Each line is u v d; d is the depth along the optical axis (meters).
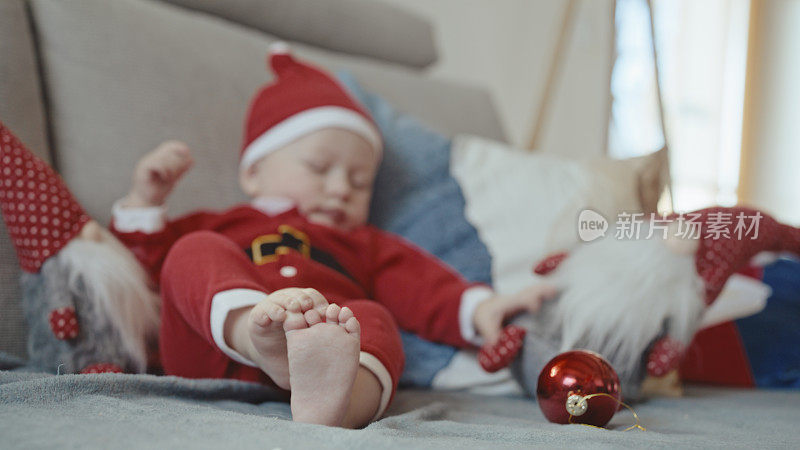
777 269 1.17
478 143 1.28
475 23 2.38
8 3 0.93
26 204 0.76
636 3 2.84
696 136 3.18
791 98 3.39
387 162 1.20
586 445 0.48
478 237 1.12
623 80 2.85
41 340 0.75
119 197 0.97
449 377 0.94
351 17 1.54
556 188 1.15
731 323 1.08
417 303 0.97
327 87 1.10
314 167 1.04
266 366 0.61
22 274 0.78
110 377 0.59
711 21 3.21
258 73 1.21
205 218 0.98
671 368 0.76
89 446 0.41
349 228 1.08
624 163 1.18
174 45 1.11
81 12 1.02
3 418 0.48
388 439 0.45
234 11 1.35
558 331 0.80
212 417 0.52
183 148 0.90
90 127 0.98
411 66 1.71
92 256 0.77
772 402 0.87
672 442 0.52
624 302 0.75
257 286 0.68
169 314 0.73
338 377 0.54
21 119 0.89
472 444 0.47
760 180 3.39
